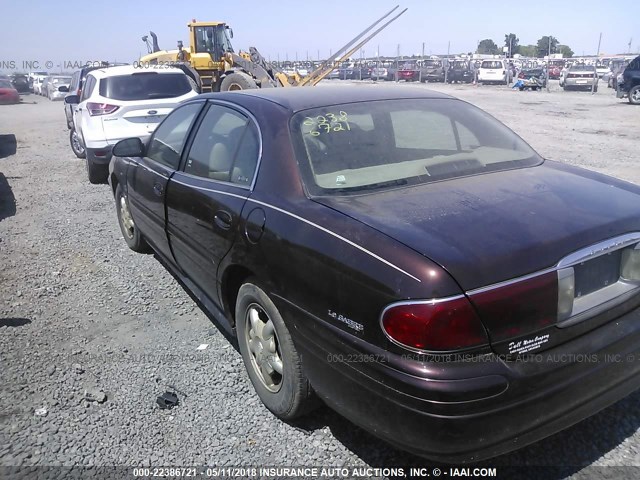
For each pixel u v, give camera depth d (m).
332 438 2.99
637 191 3.10
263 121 3.33
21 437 3.03
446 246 2.29
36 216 7.59
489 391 2.15
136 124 9.12
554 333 2.36
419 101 3.74
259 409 3.25
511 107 20.97
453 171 3.14
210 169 3.70
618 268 2.63
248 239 3.01
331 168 3.03
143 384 3.52
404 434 2.26
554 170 3.35
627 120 16.70
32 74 44.50
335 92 3.71
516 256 2.29
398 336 2.20
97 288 5.04
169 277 5.25
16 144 15.15
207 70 18.58
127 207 5.75
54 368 3.71
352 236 2.48
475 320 2.17
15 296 4.90
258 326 3.17
